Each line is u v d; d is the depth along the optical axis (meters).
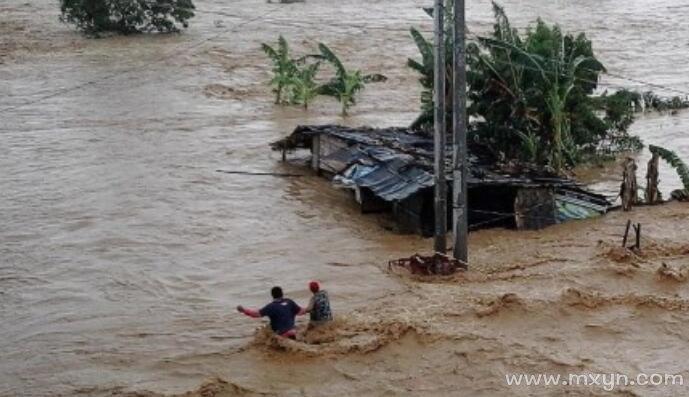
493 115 24.38
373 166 21.78
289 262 17.95
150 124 32.47
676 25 58.59
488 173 20.92
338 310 15.05
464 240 16.95
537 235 19.77
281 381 12.37
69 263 17.92
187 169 26.03
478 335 13.47
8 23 58.28
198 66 44.09
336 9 66.38
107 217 21.14
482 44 25.20
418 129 26.33
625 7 67.94
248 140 30.33
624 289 15.59
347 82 34.84
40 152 27.97
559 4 69.69
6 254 18.47
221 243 19.27
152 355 13.45
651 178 22.19
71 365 13.16
